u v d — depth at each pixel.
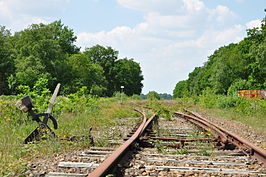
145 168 5.05
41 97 12.39
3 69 62.12
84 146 7.10
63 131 9.14
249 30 38.50
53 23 92.75
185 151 6.79
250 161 5.75
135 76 116.44
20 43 72.12
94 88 77.88
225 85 69.69
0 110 10.58
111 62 110.94
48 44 68.62
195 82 122.69
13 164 5.27
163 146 7.40
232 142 7.52
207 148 7.18
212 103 28.28
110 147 7.40
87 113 15.38
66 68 75.06
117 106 25.56
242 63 66.25
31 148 6.62
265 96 34.41
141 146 7.81
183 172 4.83
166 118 16.08
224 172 4.84
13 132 8.20
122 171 4.79
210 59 110.56
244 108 21.03
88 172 4.77
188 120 14.80
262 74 40.78
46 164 5.34
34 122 10.29
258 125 13.91
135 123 13.54
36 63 63.62
